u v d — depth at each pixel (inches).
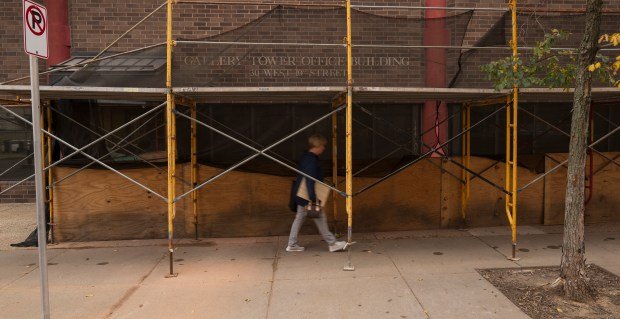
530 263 217.9
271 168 275.9
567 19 243.0
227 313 166.9
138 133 303.9
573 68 193.6
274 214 275.6
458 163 259.8
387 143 331.3
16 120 355.3
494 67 199.5
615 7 335.3
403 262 221.5
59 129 265.3
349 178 209.2
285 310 168.9
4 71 345.7
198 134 317.4
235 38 236.4
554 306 169.3
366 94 221.9
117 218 267.6
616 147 336.5
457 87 240.4
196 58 230.8
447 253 235.5
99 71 221.1
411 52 257.9
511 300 175.2
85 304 176.4
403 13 330.0
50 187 258.5
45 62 339.9
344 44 208.4
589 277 197.8
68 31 329.1
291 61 241.9
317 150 235.9
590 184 287.7
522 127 332.2
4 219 311.1
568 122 332.8
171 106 204.7
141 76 222.4
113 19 329.4
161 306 173.8
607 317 160.6
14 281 202.2
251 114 324.2
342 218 277.9
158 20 330.0
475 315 162.7
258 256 235.1
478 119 327.9
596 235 267.3
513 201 223.1
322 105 328.8
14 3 344.5
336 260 225.9
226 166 272.8
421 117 331.0
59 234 263.6
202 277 204.5
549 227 287.6
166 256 237.3
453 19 252.1
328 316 163.3
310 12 244.2
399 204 282.7
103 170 265.6
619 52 240.7
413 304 172.4
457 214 288.0
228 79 234.7
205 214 272.1
